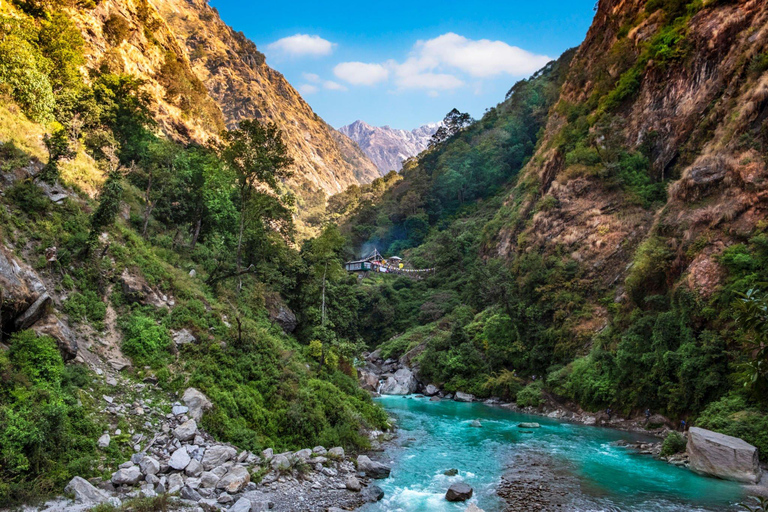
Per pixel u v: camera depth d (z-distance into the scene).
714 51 49.47
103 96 46.97
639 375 34.28
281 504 16.48
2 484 12.48
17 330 17.45
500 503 18.41
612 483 20.97
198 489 15.80
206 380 22.17
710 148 40.81
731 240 32.88
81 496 13.48
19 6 48.41
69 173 31.83
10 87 32.41
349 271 92.81
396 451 26.17
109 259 25.08
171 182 38.84
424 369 54.50
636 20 66.38
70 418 16.20
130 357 21.72
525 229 61.06
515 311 51.12
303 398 25.78
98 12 68.25
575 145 63.19
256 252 45.56
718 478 21.61
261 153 37.31
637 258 40.59
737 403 25.92
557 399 41.00
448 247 81.50
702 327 31.59
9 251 19.17
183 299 27.27
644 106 56.09
